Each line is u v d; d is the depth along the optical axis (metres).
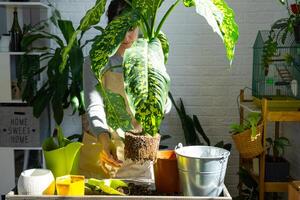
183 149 1.18
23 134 3.08
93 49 1.01
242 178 3.06
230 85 3.46
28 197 1.09
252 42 3.41
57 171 1.22
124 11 1.23
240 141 2.65
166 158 1.18
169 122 3.49
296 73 2.82
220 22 1.03
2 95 3.04
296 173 3.09
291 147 3.22
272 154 3.05
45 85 2.90
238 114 3.48
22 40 2.92
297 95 2.74
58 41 2.93
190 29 3.39
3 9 3.28
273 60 2.82
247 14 3.38
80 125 3.47
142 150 1.05
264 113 2.60
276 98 2.77
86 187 1.20
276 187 2.74
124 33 1.01
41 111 2.82
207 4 1.02
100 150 1.56
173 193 1.19
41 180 1.12
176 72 3.45
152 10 1.11
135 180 1.33
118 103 1.18
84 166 1.58
